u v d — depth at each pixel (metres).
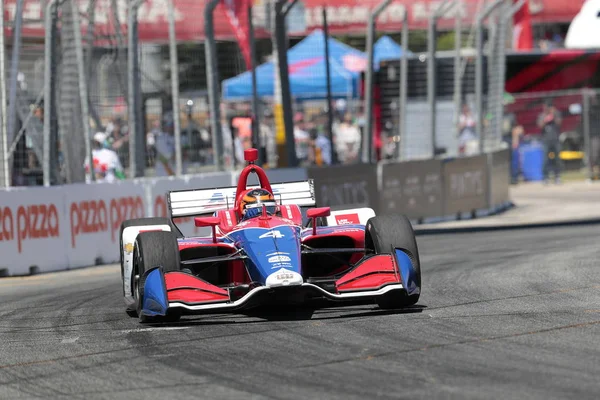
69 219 51.69
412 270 28.42
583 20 59.47
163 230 32.12
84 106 54.50
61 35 54.12
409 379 20.03
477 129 81.94
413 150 85.38
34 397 20.31
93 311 32.94
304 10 77.88
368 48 71.44
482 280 36.34
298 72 90.31
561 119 109.31
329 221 34.69
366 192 68.75
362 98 91.62
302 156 88.50
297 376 20.78
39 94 53.06
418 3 79.56
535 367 20.80
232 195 34.84
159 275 27.75
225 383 20.50
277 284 26.38
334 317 28.27
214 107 62.22
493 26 83.38
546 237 56.75
